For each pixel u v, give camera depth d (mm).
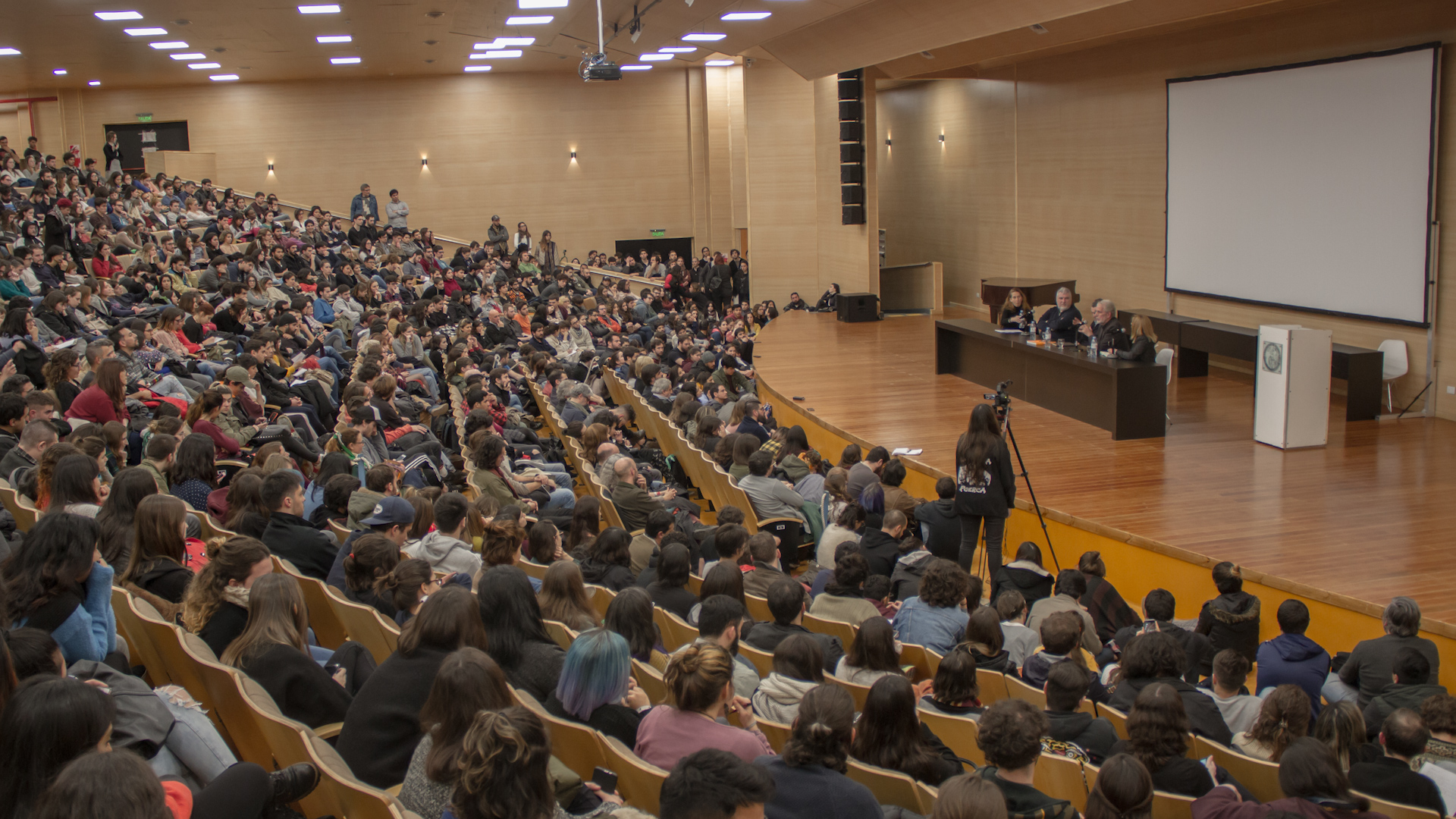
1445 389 10523
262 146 25641
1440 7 10250
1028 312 12422
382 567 4438
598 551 5301
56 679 2275
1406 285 10750
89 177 19688
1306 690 5129
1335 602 6145
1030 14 12312
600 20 14000
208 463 5840
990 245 19641
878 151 24234
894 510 6840
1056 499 8164
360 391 8328
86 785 1836
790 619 4516
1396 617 5043
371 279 16203
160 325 9789
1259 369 9688
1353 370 10508
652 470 8648
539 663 3596
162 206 19266
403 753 3115
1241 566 6660
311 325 12828
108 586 3492
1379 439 9766
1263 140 12477
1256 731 4141
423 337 12508
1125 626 6047
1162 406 9953
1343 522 7402
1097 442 9898
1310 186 11836
